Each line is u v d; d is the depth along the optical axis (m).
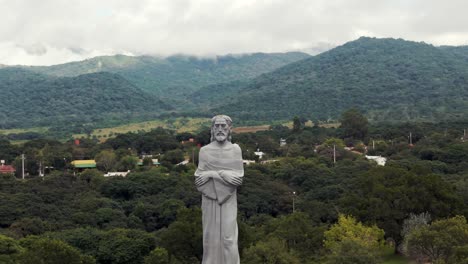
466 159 151.12
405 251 70.88
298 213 75.81
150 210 109.81
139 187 126.94
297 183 135.50
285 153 197.50
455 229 61.91
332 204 101.56
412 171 87.25
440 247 60.88
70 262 62.28
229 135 35.81
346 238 64.31
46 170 171.75
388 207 77.69
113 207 113.69
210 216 34.69
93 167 176.50
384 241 74.44
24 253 62.56
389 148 186.25
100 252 80.44
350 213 79.88
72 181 140.75
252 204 114.31
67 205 115.25
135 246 80.44
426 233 62.06
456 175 128.88
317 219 95.12
